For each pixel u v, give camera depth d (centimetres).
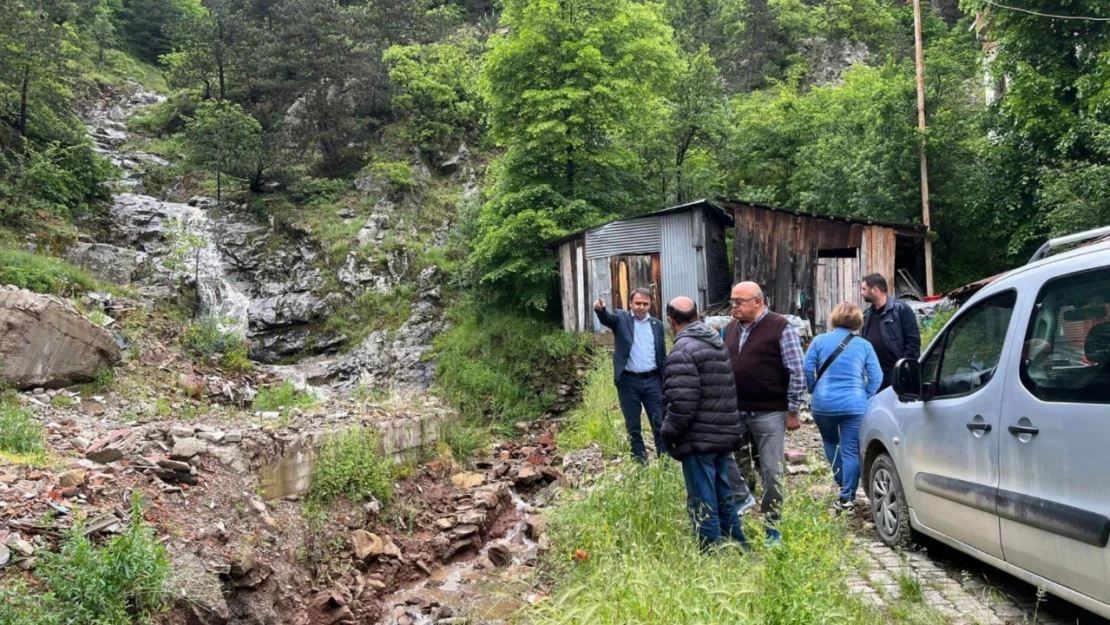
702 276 1642
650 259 1689
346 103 2934
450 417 1189
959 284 1675
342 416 1012
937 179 1678
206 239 2256
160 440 769
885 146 1659
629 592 395
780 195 2192
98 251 1823
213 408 1182
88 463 661
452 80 2919
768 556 379
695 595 381
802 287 1552
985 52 1683
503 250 1822
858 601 391
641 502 566
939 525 457
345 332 2184
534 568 639
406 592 735
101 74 3462
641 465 630
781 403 523
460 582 755
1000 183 1464
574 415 1362
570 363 1680
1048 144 1377
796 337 520
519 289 1869
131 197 2348
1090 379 328
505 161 1934
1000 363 400
